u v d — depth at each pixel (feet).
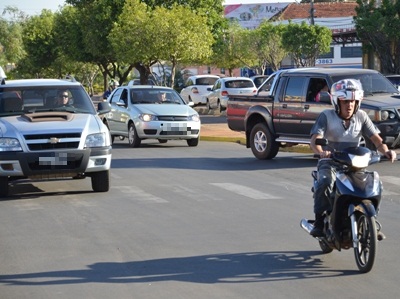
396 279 37.47
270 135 90.58
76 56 271.49
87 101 70.79
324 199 39.88
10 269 40.78
